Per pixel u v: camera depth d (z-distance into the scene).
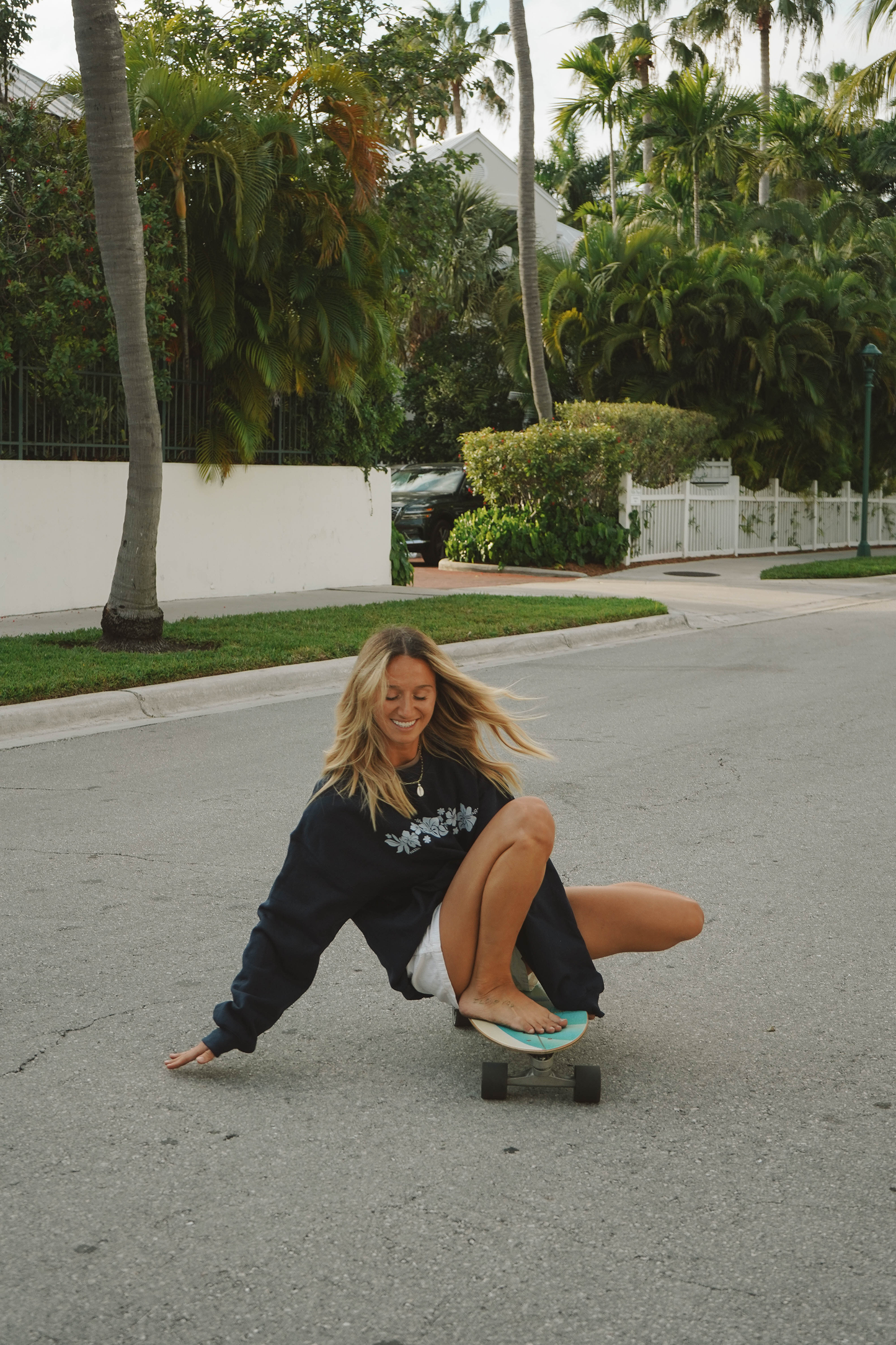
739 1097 3.63
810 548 29.31
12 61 14.37
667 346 26.70
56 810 6.83
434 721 3.73
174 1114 3.51
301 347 15.74
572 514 22.70
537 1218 2.97
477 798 3.73
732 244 31.02
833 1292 2.68
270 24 18.47
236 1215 2.98
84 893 5.46
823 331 27.20
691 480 25.34
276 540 16.83
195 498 15.79
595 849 6.16
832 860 6.01
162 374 14.76
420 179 20.20
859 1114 3.52
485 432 23.05
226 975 4.54
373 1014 4.26
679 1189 3.11
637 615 15.09
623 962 4.75
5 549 13.77
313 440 17.53
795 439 28.09
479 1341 2.52
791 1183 3.14
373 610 14.50
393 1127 3.44
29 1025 4.11
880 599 18.81
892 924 5.14
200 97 14.20
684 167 32.44
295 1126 3.44
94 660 10.56
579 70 32.06
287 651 11.37
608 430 22.31
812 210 49.00
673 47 43.62
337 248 15.34
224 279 15.11
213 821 6.62
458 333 33.78
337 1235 2.89
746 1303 2.64
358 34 19.17
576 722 9.41
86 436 14.52
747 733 9.02
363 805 3.59
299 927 3.66
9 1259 2.80
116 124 10.85
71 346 13.66
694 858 6.02
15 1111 3.52
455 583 20.02
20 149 13.63
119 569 11.45
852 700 10.34
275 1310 2.62
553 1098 3.63
